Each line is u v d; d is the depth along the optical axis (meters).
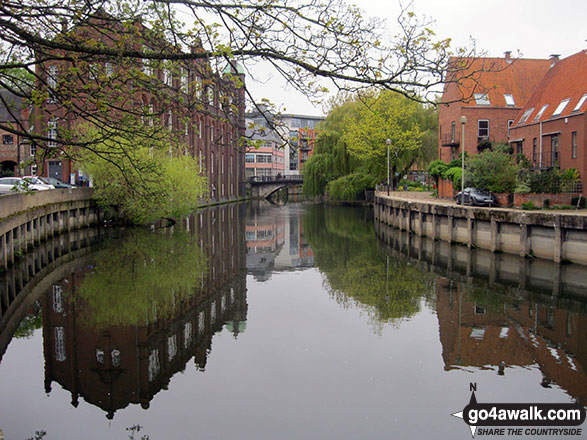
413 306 15.20
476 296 16.45
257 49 7.53
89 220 33.28
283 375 9.95
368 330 12.79
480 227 24.16
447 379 9.80
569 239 19.38
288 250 26.81
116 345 11.80
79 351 11.43
